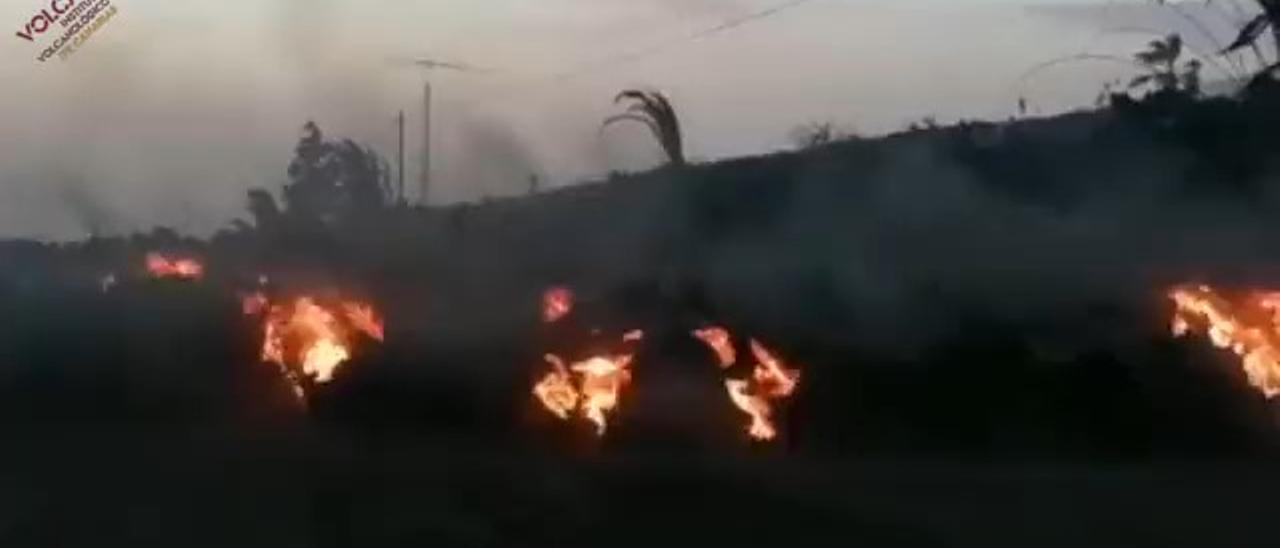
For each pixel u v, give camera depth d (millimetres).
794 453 13422
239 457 13961
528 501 11766
